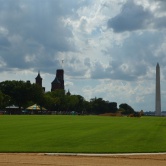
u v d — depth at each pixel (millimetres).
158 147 36875
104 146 37219
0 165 24891
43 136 48156
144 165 25734
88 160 27672
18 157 29078
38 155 30375
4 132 54656
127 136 49844
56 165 25141
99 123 89500
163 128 71250
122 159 28547
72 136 48500
